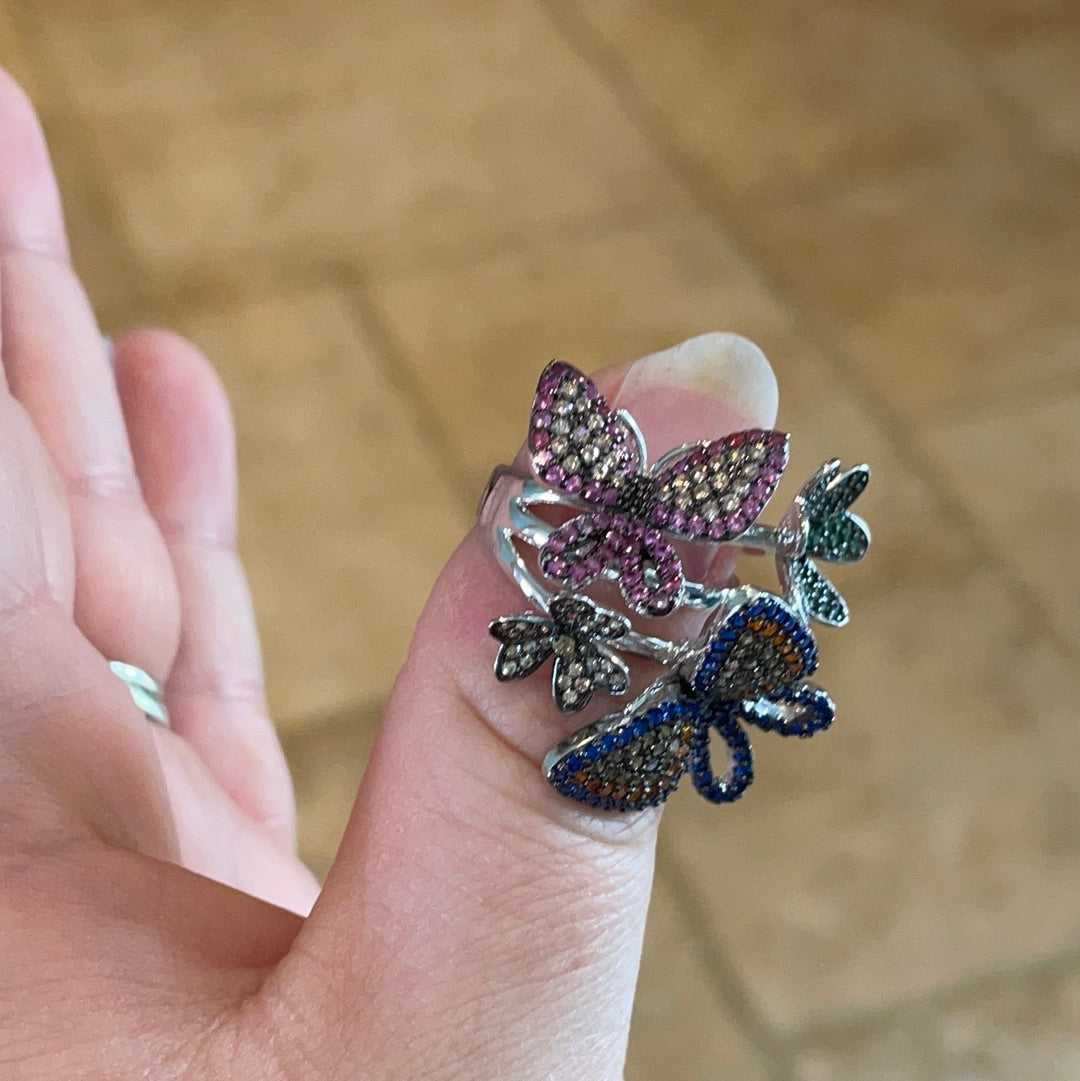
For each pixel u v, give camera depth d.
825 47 0.47
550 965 0.15
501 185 0.41
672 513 0.15
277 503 0.33
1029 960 0.28
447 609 0.16
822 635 0.32
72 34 0.44
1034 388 0.37
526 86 0.45
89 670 0.16
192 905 0.15
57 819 0.15
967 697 0.31
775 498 0.34
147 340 0.24
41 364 0.21
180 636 0.22
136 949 0.15
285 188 0.40
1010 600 0.33
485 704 0.15
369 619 0.31
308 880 0.22
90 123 0.42
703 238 0.40
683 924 0.28
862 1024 0.27
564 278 0.39
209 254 0.38
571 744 0.15
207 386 0.24
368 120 0.43
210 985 0.15
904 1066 0.26
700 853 0.29
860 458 0.35
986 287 0.39
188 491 0.23
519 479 0.16
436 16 0.47
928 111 0.45
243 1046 0.15
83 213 0.39
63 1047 0.14
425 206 0.40
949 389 0.37
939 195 0.42
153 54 0.44
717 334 0.16
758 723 0.16
